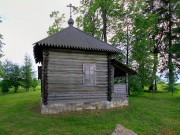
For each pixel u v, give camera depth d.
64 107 12.50
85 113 12.12
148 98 21.88
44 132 8.31
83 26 24.69
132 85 23.59
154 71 24.59
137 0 23.53
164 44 27.39
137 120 10.74
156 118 11.30
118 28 24.06
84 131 8.55
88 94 13.33
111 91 14.17
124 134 6.64
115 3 23.05
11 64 41.31
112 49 13.63
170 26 26.45
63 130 8.63
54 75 12.45
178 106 16.28
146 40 22.88
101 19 24.44
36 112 12.57
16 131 8.41
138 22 22.97
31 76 43.06
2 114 12.30
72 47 12.23
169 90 24.31
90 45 13.14
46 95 12.12
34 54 14.20
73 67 13.01
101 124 9.72
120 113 12.30
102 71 13.94
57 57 12.63
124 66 15.00
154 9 27.70
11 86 40.81
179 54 21.56
